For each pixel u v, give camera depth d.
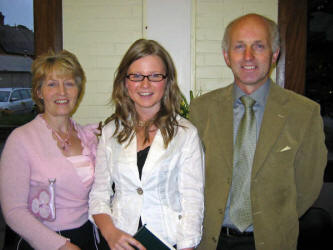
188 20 2.61
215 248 1.29
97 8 2.61
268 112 1.26
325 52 2.61
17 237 1.51
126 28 2.63
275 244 1.22
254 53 1.24
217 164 1.31
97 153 1.33
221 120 1.34
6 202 1.23
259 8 2.57
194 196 1.19
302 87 2.55
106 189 1.27
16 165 1.25
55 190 1.31
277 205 1.23
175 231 1.18
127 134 1.26
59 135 1.43
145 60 1.19
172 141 1.22
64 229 1.32
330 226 2.00
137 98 1.22
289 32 2.51
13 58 2.77
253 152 1.27
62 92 1.37
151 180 1.18
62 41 2.62
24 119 2.84
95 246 1.46
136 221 1.17
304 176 1.32
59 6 2.57
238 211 1.28
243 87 1.33
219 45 2.62
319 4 2.55
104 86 2.69
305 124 1.23
